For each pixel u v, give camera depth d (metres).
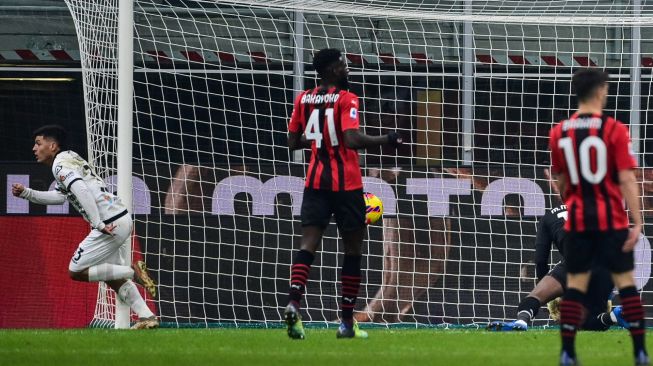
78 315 40.56
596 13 43.00
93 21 39.97
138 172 41.22
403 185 41.66
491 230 41.72
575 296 20.64
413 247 41.53
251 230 41.47
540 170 41.88
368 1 42.78
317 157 27.81
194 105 43.53
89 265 35.31
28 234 40.84
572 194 21.16
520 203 41.84
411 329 38.34
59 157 35.12
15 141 43.34
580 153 20.94
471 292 41.62
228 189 41.53
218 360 22.16
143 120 43.38
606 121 21.02
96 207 34.72
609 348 26.36
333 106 27.39
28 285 40.59
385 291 41.44
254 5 41.75
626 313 20.89
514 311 41.66
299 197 41.72
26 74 43.53
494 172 41.88
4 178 41.00
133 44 39.12
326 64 27.80
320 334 31.20
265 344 26.66
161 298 41.00
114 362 21.86
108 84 40.84
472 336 30.62
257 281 41.41
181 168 41.41
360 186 27.77
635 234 20.81
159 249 41.16
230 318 41.31
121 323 36.94
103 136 40.03
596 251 21.03
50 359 22.56
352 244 28.14
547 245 35.97
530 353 24.19
